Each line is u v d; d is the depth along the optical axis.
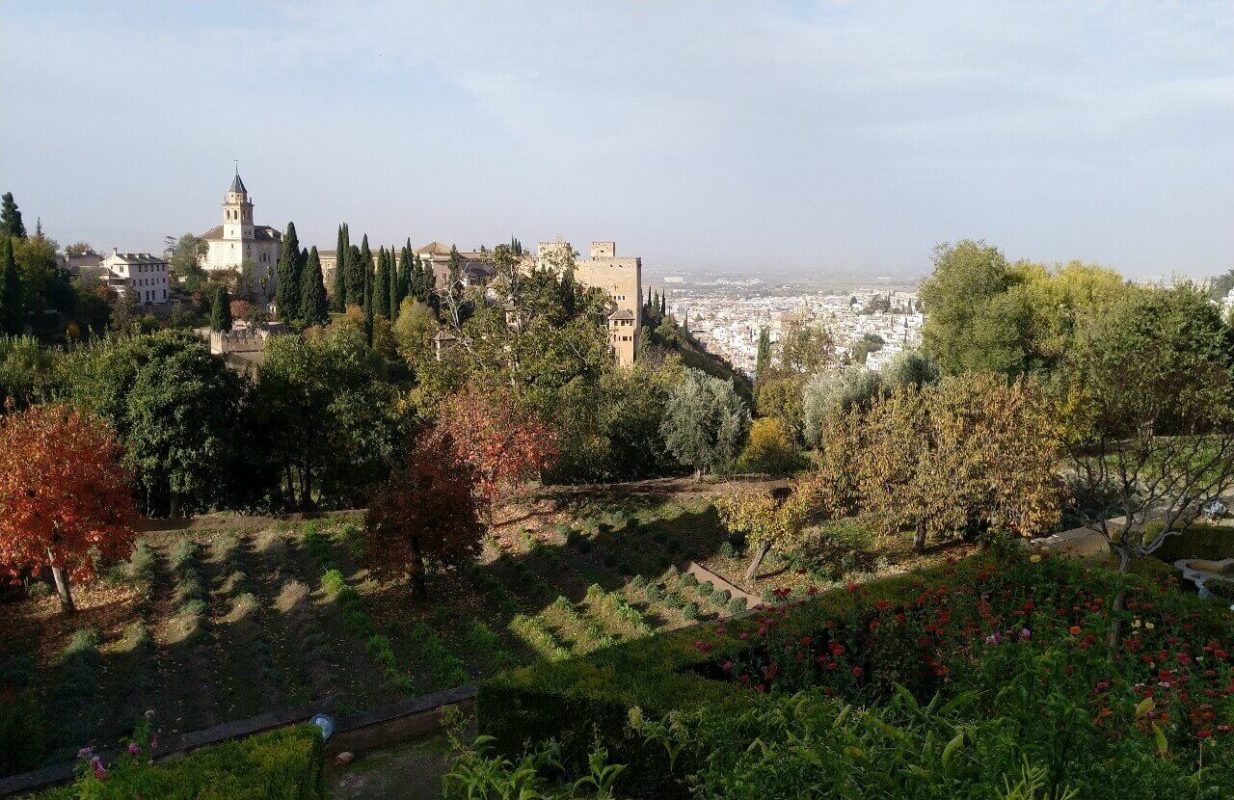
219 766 8.10
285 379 34.91
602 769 5.43
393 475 21.61
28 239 93.81
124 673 17.19
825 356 53.75
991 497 19.92
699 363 119.94
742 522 21.16
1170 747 6.92
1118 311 34.03
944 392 21.86
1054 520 19.08
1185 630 10.59
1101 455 15.66
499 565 23.80
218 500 32.44
